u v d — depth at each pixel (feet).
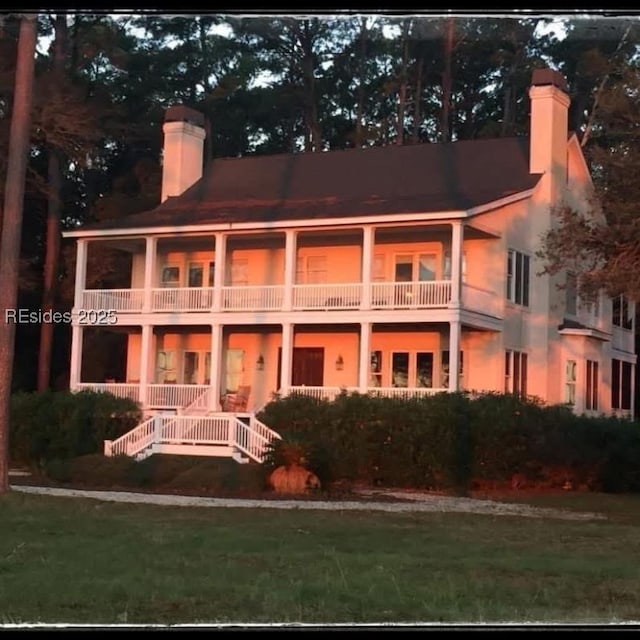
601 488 88.17
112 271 128.88
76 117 113.39
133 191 136.67
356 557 38.11
